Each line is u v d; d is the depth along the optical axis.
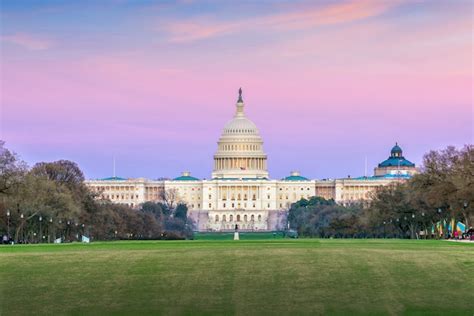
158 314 91.81
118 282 104.19
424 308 93.12
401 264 114.50
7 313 92.62
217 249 138.12
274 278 105.69
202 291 99.88
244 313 91.81
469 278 105.69
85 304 95.38
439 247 146.12
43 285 103.19
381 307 93.50
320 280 104.62
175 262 116.94
